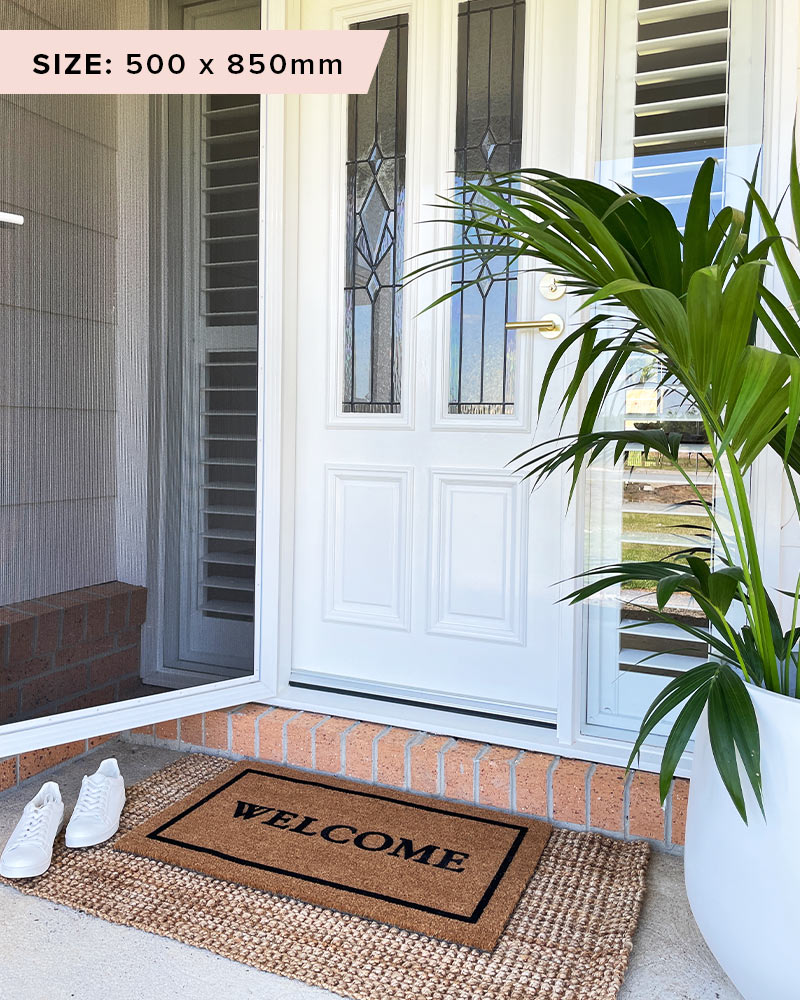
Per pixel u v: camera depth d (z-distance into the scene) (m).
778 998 1.12
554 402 2.02
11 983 1.28
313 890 1.53
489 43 2.07
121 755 2.21
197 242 2.09
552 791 1.81
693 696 1.12
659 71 1.86
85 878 1.58
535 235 1.10
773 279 1.70
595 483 1.97
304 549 2.34
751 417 0.99
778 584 1.72
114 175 1.95
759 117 1.79
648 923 1.48
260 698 2.22
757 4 1.78
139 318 2.01
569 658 1.92
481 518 2.12
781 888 1.09
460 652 2.16
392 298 2.21
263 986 1.29
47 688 1.89
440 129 2.13
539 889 1.55
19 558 1.83
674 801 1.71
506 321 2.08
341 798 1.92
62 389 1.89
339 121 2.24
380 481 2.25
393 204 2.20
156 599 2.06
